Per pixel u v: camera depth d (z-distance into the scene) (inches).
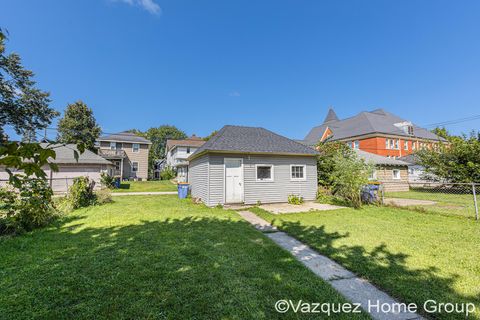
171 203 423.5
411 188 832.9
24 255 157.0
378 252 167.0
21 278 124.4
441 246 177.9
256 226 259.6
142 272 132.3
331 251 171.5
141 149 1270.9
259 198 428.1
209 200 396.8
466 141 627.2
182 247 175.6
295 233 222.2
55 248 171.5
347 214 310.8
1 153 48.4
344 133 1316.4
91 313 96.2
